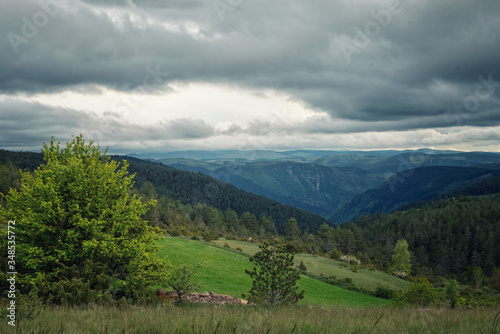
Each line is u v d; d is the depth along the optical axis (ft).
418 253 506.48
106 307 33.53
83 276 44.60
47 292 36.81
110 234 57.47
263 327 19.19
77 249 53.11
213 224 493.77
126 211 63.31
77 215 53.98
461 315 28.45
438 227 589.73
